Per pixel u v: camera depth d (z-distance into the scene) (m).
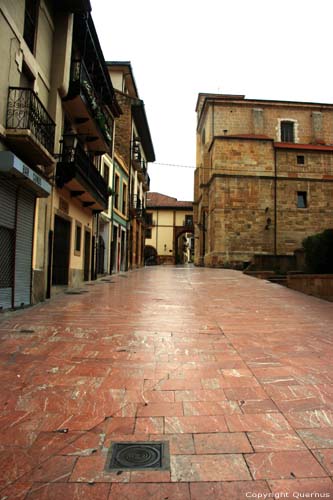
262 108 35.22
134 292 13.20
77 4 11.62
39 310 9.11
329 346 6.12
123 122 26.47
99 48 14.98
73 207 14.47
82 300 10.99
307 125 35.72
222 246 30.34
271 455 2.91
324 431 3.29
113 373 4.66
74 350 5.58
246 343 6.24
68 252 13.83
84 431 3.26
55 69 11.69
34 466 2.74
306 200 31.47
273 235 30.69
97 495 2.44
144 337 6.47
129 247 28.66
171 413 3.62
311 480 2.61
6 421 3.42
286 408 3.75
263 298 11.99
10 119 8.77
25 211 9.70
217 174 30.81
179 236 57.34
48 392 4.06
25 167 8.46
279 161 31.41
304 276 13.43
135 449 2.98
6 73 8.62
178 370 4.82
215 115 34.88
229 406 3.79
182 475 2.65
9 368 4.78
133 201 29.23
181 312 9.11
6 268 8.83
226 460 2.84
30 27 10.25
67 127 13.55
